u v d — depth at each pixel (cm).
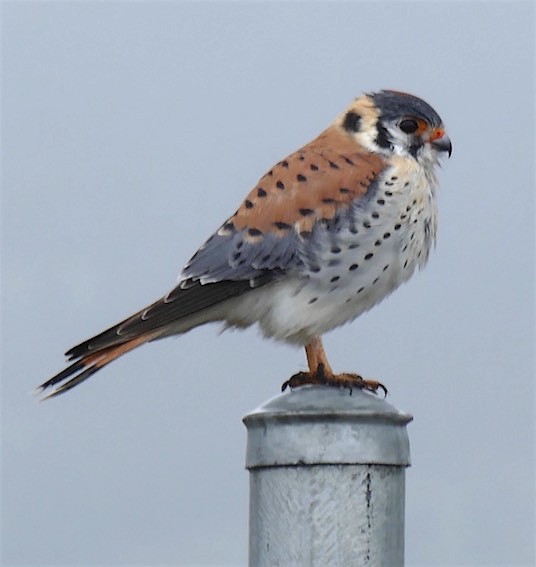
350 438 586
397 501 595
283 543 590
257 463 602
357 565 584
